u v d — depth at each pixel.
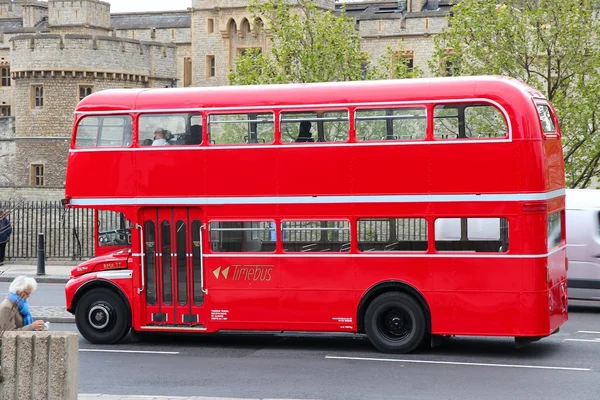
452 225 18.09
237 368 17.52
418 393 15.27
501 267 17.77
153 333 21.83
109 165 19.83
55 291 29.36
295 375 16.80
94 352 19.36
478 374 16.70
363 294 18.53
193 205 19.34
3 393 11.63
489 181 17.72
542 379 16.25
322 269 18.72
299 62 45.53
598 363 17.66
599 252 24.17
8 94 81.38
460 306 18.02
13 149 63.78
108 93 20.03
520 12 39.69
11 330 13.21
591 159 37.19
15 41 64.44
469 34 38.59
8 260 37.38
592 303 26.22
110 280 20.05
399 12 72.25
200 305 19.53
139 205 19.66
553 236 18.45
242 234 19.17
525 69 38.44
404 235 18.31
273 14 70.56
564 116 36.22
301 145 18.73
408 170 18.14
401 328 18.55
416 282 18.23
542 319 17.64
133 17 83.44
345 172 18.50
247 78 44.78
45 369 11.59
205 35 76.38
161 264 19.72
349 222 18.52
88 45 63.75
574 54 37.09
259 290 19.09
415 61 68.56
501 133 17.83
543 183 17.59
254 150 18.98
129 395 14.88
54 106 63.78
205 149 19.28
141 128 19.70
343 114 18.55
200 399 14.24
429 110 18.06
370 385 15.90
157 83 68.44
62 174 63.06
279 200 18.86
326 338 20.97
